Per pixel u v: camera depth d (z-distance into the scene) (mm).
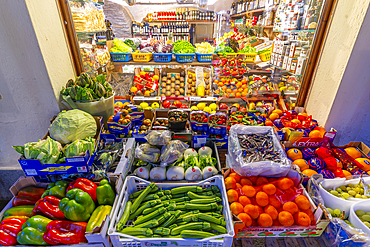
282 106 3230
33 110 2361
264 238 1856
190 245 1611
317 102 2840
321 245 1807
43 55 2096
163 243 1606
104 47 3795
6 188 2805
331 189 2059
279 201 1874
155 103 3240
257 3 4637
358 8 2127
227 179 1993
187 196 1966
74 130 1978
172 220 1724
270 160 2059
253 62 4070
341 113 2592
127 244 1631
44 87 2244
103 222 1519
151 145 2186
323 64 2689
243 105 3367
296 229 1792
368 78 2357
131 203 1912
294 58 3125
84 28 2861
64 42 2480
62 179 1985
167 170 2146
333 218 1754
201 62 3869
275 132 2424
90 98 2324
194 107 3135
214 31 6750
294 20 3025
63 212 1653
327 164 2281
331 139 2482
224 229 1666
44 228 1617
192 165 2195
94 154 2023
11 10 1861
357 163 2264
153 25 6668
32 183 1975
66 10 2416
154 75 3908
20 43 2014
